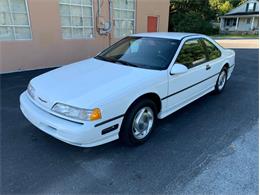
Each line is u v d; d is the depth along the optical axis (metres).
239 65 8.39
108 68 3.23
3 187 2.24
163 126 3.53
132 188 2.26
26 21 6.81
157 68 3.19
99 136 2.49
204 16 36.06
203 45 4.15
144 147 2.96
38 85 2.91
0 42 6.36
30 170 2.49
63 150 2.86
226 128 3.49
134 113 2.80
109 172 2.48
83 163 2.62
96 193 2.19
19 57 6.84
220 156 2.77
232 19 38.97
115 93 2.57
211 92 4.93
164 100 3.21
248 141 3.11
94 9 8.32
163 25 11.52
